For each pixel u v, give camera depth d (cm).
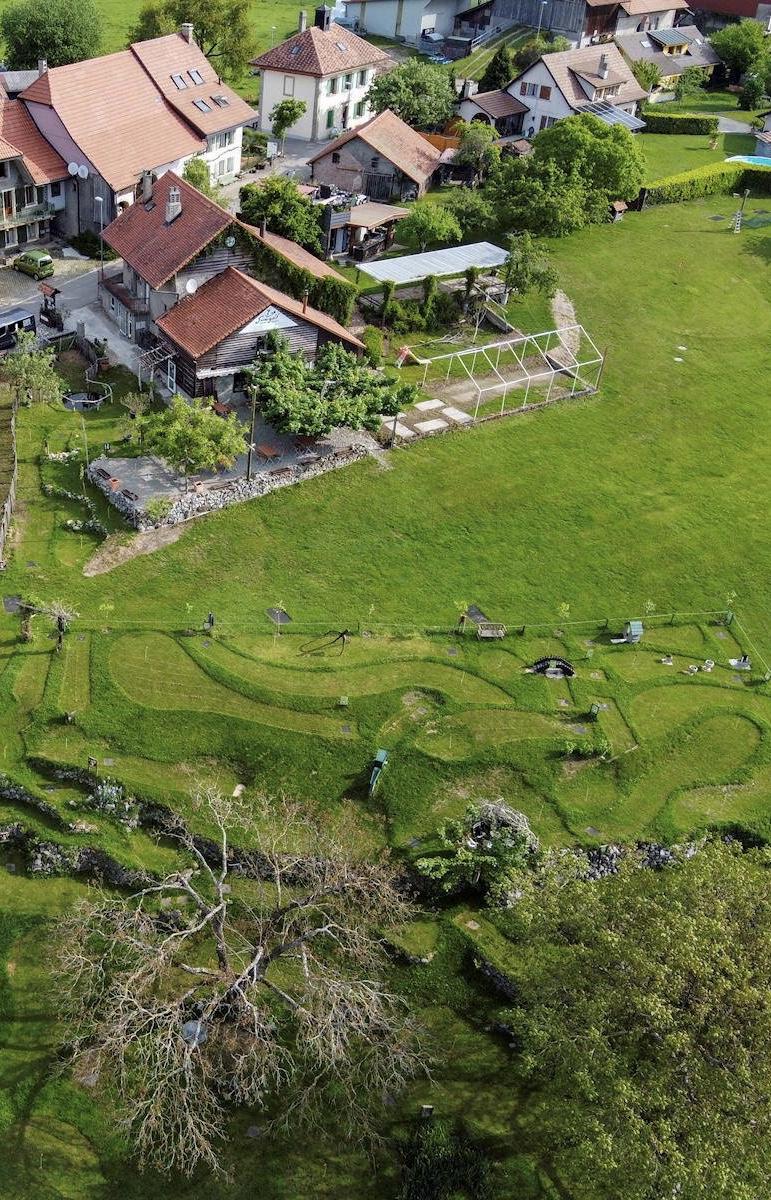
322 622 5697
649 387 8338
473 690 5353
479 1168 3659
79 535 6131
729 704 5522
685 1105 3191
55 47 11125
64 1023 3969
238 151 10800
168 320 7125
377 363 7819
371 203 9862
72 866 4469
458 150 11169
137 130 9400
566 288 9512
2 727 4891
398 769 4894
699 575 6475
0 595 5622
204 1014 3612
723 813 4944
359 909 4281
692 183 11656
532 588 6172
